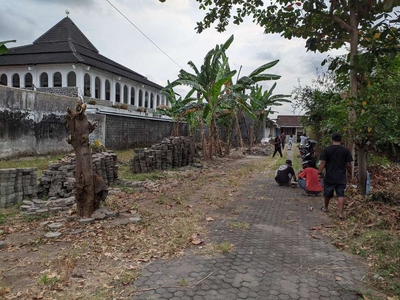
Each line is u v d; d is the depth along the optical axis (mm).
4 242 4242
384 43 5078
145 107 31797
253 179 10406
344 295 3000
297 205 6684
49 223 4980
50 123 13234
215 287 3092
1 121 11023
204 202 6848
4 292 2930
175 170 11977
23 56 22734
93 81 23109
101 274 3326
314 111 10836
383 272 3416
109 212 5371
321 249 4164
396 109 5797
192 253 3941
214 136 17844
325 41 7500
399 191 6688
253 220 5504
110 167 8609
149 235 4539
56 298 2848
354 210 5910
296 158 17375
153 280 3217
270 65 14352
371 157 9586
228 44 13852
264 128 38500
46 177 6926
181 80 14031
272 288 3098
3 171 5965
